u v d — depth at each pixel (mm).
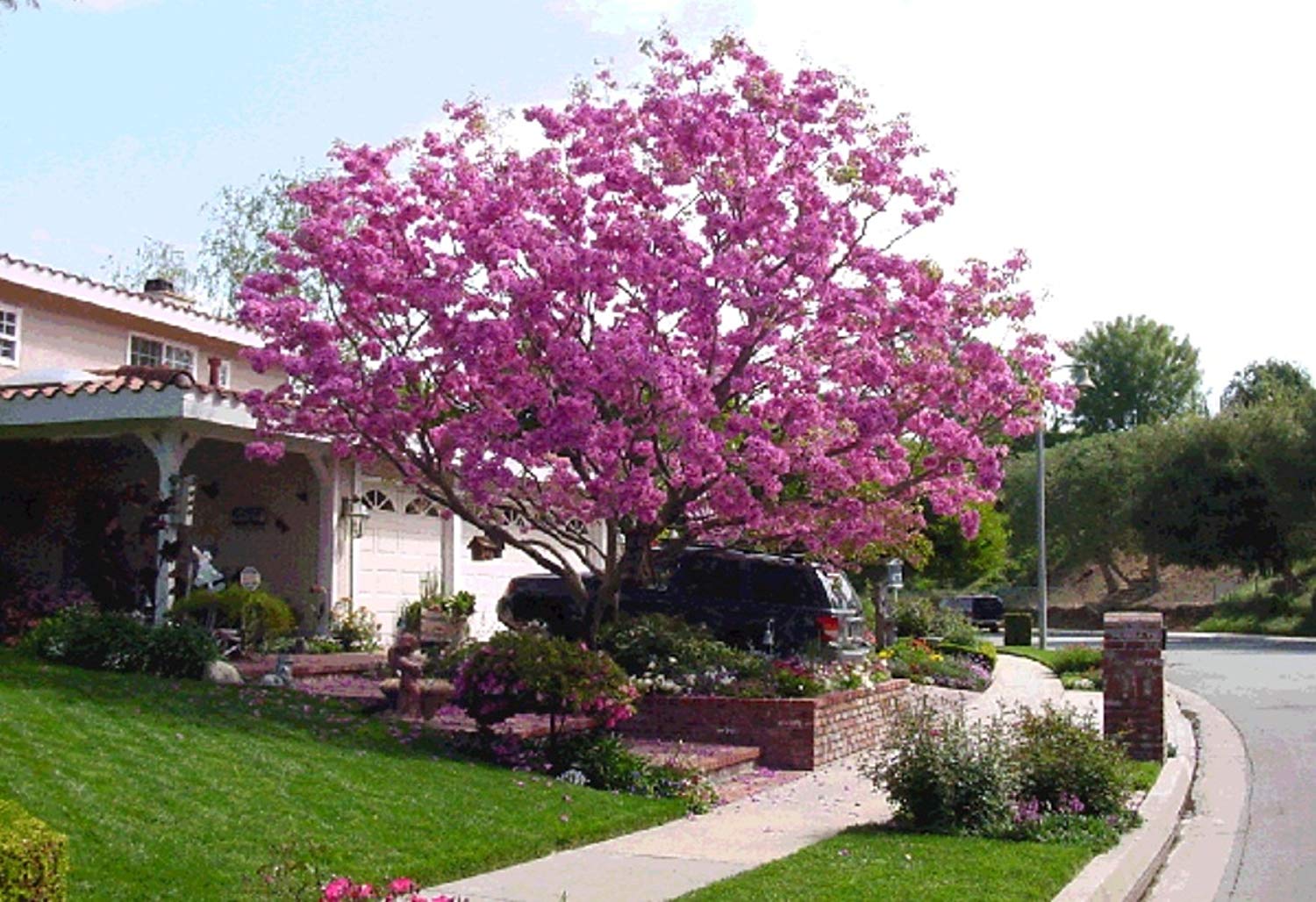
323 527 19328
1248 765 15180
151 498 18969
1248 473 52781
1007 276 13969
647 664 14984
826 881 8211
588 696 11383
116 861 7277
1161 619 14188
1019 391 13695
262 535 19969
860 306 13227
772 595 17078
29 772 8492
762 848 9625
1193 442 54500
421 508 21812
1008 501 67938
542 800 10305
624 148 14156
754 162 13633
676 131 13641
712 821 10719
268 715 11734
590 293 13500
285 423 14672
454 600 20641
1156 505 54906
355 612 19516
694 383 12727
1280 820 11820
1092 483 65062
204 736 10383
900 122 13930
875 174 13570
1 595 16953
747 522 13828
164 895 6902
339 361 13672
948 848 9375
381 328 14016
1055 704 20734
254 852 7805
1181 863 10156
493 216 13547
